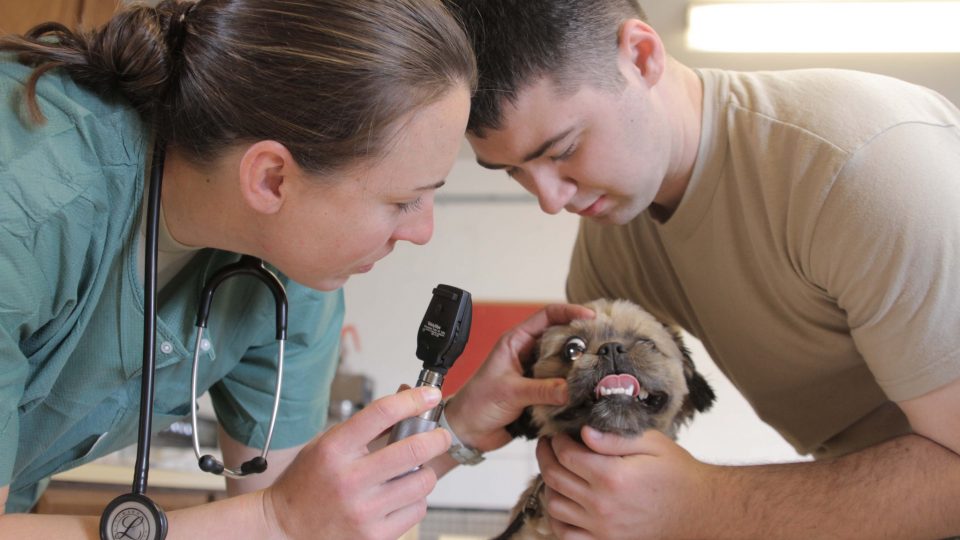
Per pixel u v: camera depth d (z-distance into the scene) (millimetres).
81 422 1567
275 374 1795
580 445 1665
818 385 1859
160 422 1688
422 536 5105
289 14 1231
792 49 4410
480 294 5680
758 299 1769
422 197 1320
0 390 1221
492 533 5086
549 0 1475
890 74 4629
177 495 3863
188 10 1341
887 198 1441
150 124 1350
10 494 1702
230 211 1328
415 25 1254
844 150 1506
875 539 1493
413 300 5742
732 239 1759
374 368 5648
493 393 1813
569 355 1808
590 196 1655
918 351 1440
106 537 1195
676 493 1556
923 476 1475
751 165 1682
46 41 1353
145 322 1324
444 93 1250
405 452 1259
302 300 1722
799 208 1558
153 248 1321
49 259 1267
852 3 3986
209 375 1677
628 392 1649
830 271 1522
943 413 1456
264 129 1222
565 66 1479
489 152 1598
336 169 1228
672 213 1878
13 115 1241
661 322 2029
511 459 5371
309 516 1239
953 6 3943
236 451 1865
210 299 1484
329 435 1266
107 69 1305
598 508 1575
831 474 1539
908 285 1424
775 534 1523
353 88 1192
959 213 1423
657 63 1604
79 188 1277
